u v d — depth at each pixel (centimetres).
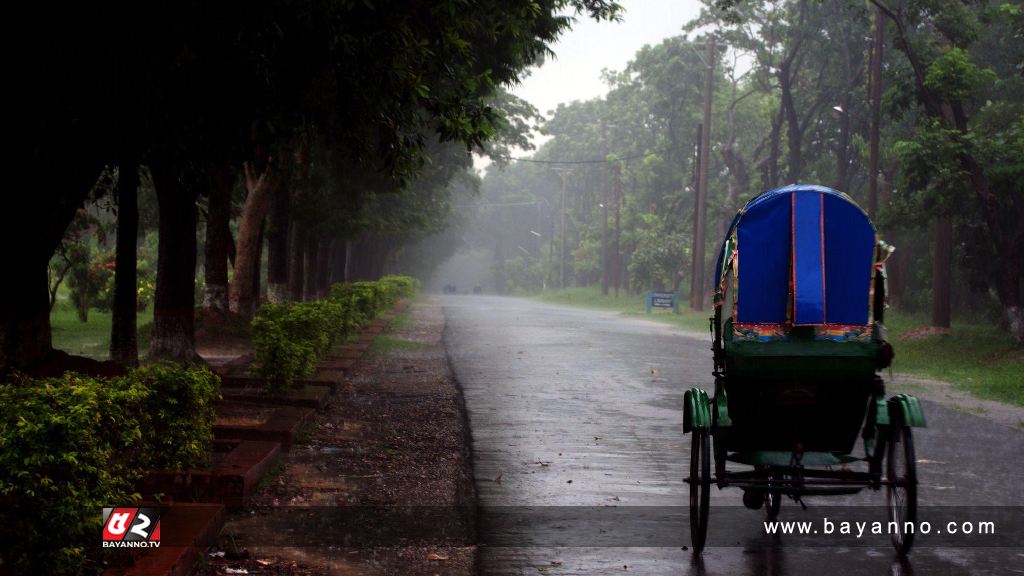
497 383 1702
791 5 4097
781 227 671
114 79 862
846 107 3978
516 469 945
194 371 746
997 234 2352
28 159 862
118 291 1355
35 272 912
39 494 445
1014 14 2395
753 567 631
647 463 990
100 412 501
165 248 1499
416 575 595
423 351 2348
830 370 658
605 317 4716
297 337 1390
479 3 1145
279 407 1161
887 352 651
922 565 638
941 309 2836
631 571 618
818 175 4394
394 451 1012
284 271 2572
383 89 978
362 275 5869
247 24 867
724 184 6222
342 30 904
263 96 968
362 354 2039
